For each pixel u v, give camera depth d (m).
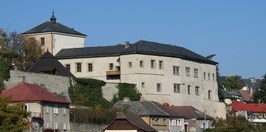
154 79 157.50
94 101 142.75
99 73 158.88
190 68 167.38
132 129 128.25
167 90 159.75
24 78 128.75
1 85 123.69
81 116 126.06
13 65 156.62
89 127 127.31
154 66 158.12
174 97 160.88
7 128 100.00
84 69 159.88
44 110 115.75
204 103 171.00
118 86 149.88
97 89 144.00
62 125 120.31
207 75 174.00
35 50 161.50
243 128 161.00
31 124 110.94
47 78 134.75
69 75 146.38
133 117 133.75
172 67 161.50
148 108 141.50
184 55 165.38
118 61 157.75
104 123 131.38
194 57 169.25
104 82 146.88
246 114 195.12
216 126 160.38
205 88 172.38
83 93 141.25
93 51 160.88
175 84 161.62
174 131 146.38
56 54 164.00
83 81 141.75
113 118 134.00
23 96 115.44
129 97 150.50
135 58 155.50
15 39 159.25
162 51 160.62
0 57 154.88
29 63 159.88
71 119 123.69
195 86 168.38
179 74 163.00
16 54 158.25
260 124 179.38
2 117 100.50
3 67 125.94
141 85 155.38
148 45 161.12
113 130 129.00
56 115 119.00
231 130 158.25
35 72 137.88
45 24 169.00
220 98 198.38
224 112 176.12
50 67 143.88
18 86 118.12
